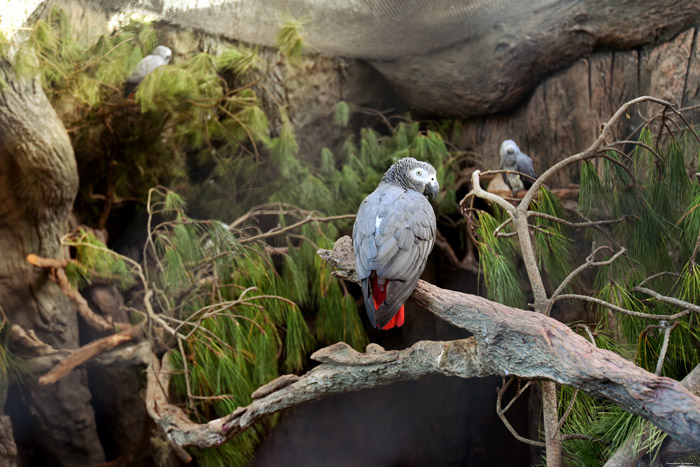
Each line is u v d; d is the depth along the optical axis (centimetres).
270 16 388
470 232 261
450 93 478
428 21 408
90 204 456
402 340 579
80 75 358
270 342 313
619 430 214
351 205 430
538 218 251
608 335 251
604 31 402
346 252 243
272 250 372
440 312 208
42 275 384
